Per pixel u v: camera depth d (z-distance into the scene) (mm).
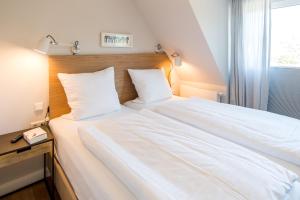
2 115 1947
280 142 1436
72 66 2297
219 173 1038
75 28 2285
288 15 2445
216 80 3047
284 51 2539
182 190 952
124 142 1398
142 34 2938
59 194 1809
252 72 2689
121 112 2361
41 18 2039
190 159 1174
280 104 2641
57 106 2234
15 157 1600
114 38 2619
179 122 1820
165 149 1288
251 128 1648
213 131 1744
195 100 2482
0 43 1846
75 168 1390
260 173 1036
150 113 1942
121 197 1005
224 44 2795
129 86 2871
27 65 2021
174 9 2455
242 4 2617
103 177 1152
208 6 2459
